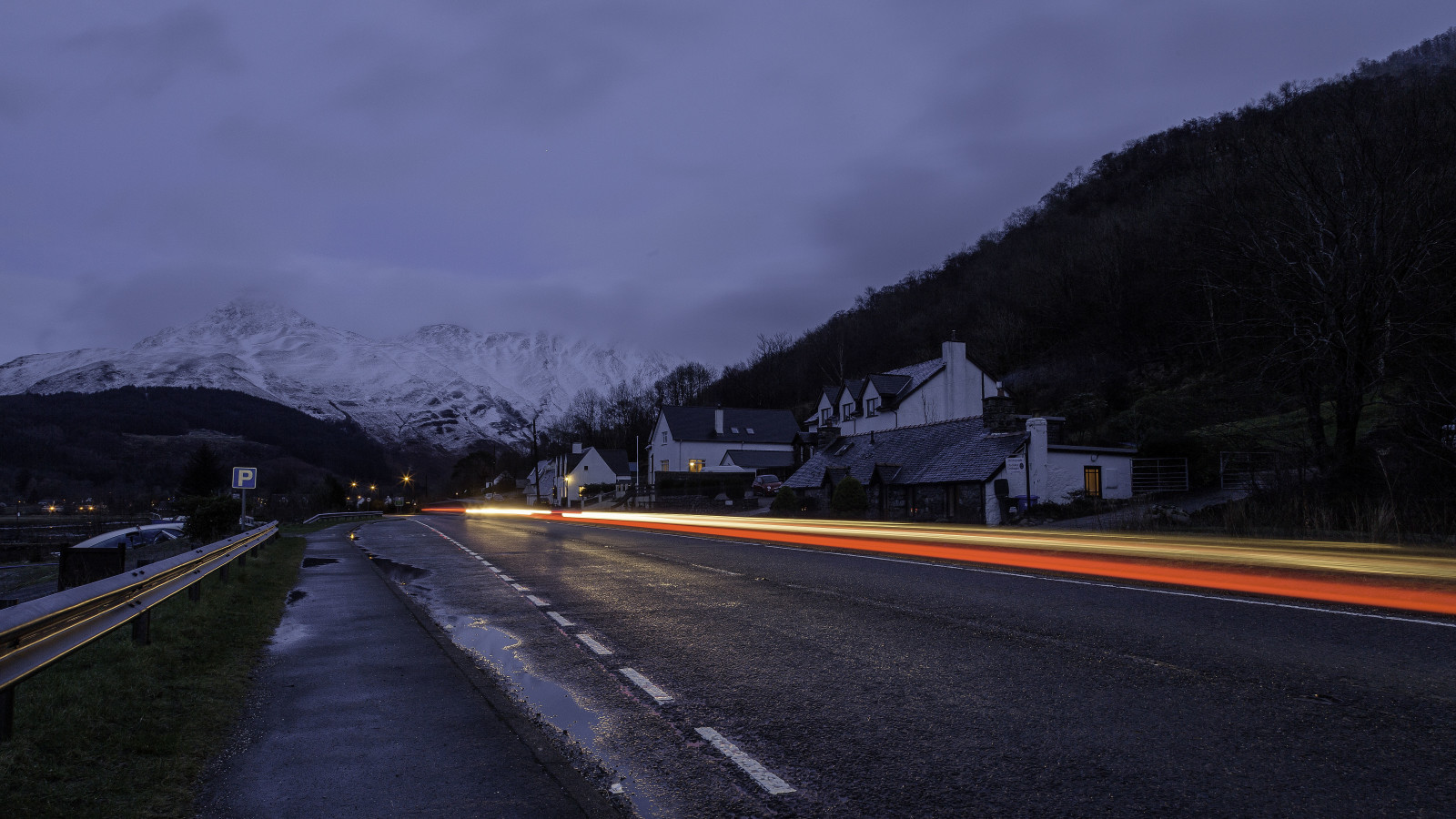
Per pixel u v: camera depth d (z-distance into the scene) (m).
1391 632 7.28
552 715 5.61
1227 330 35.84
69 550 11.80
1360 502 20.64
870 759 4.52
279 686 6.56
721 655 7.23
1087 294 67.81
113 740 4.87
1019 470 30.14
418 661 7.51
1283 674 5.90
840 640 7.70
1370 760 4.20
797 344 116.75
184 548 24.22
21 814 3.73
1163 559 13.87
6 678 4.41
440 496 167.00
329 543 25.52
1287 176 24.14
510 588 12.62
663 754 4.73
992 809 3.79
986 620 8.45
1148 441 34.03
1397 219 22.19
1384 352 22.30
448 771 4.55
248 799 4.14
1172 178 71.06
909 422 54.53
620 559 16.81
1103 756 4.39
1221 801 3.77
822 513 40.03
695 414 76.12
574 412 146.12
